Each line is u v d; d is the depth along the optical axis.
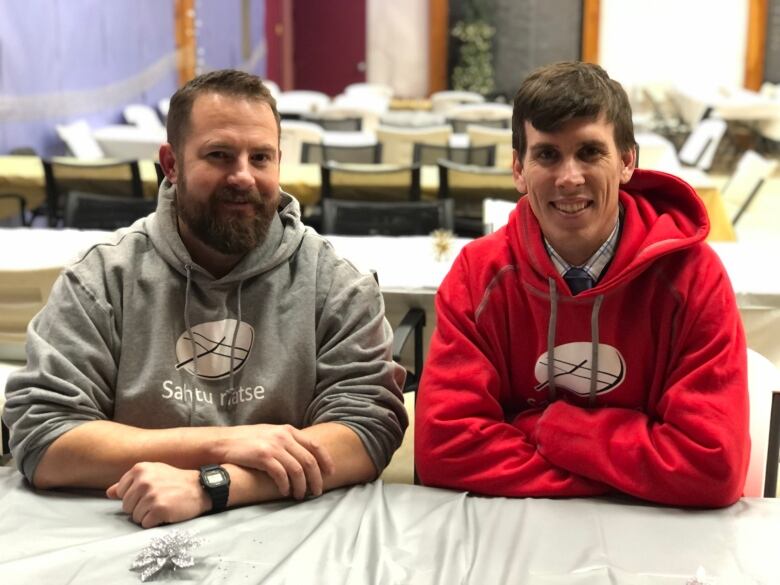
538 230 1.55
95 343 1.58
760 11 12.15
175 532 1.28
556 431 1.48
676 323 1.50
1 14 5.99
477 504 1.45
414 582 1.20
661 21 12.34
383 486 1.52
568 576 1.21
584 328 1.53
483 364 1.56
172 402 1.58
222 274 1.64
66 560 1.23
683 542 1.31
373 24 13.27
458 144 7.13
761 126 10.12
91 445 1.48
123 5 8.32
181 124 1.55
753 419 1.79
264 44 13.36
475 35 12.75
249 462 1.44
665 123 10.74
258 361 1.62
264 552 1.28
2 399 2.10
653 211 1.55
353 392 1.61
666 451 1.43
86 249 1.65
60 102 7.00
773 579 1.21
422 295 2.73
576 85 1.43
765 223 7.59
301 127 6.79
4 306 2.50
